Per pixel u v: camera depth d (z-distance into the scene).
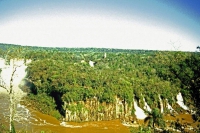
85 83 90.00
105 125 80.50
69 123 79.56
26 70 105.38
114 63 128.50
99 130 73.62
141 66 118.06
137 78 105.50
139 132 57.56
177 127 21.20
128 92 92.81
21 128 62.38
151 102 97.25
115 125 81.06
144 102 97.38
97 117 85.88
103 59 137.88
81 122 82.25
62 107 83.38
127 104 91.88
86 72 100.75
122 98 91.12
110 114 87.88
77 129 73.25
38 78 98.62
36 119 76.31
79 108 83.31
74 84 89.19
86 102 85.25
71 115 81.62
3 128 50.47
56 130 69.81
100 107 86.62
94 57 145.75
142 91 97.81
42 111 86.06
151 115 68.50
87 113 84.44
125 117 90.69
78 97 83.94
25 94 98.06
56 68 100.81
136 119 90.19
